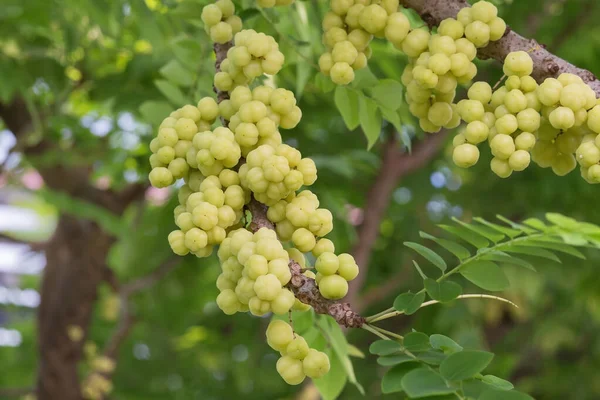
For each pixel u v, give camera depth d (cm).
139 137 746
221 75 269
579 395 1129
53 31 601
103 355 966
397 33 264
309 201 236
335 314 211
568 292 1103
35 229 1827
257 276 210
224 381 1139
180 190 259
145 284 969
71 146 777
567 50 844
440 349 215
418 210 999
